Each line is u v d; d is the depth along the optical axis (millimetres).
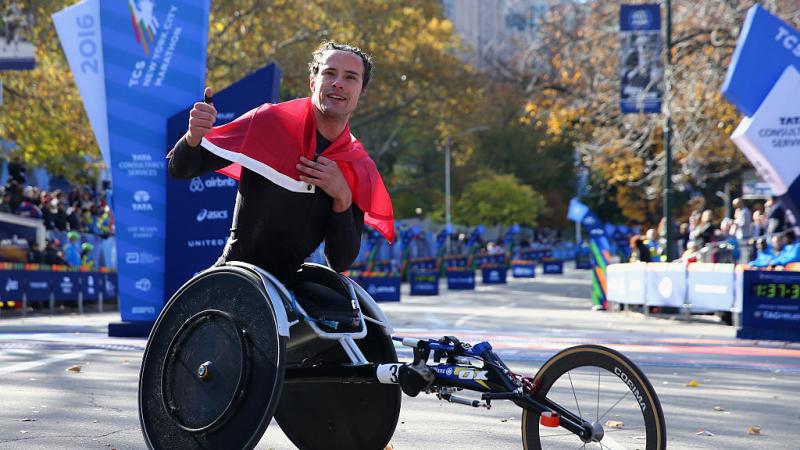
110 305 22188
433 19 44406
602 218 74312
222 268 4227
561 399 4305
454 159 63125
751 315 13883
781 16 23547
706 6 25000
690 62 25547
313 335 4285
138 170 12055
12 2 21562
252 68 34781
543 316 18797
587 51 28047
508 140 71062
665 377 9406
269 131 4211
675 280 18109
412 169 68250
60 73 27641
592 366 4191
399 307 22156
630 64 22734
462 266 45406
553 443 4719
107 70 11953
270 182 4309
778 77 14867
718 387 8750
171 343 4285
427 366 4246
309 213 4348
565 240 90375
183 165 4262
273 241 4367
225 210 11875
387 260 32594
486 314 19219
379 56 40469
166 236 11984
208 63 33344
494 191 63531
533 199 66188
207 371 4133
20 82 27109
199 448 4145
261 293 4082
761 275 13844
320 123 4320
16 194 19875
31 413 6680
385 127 54938
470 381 4203
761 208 36406
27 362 9648
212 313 4188
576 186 75312
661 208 53562
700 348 12406
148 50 11922
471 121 58188
